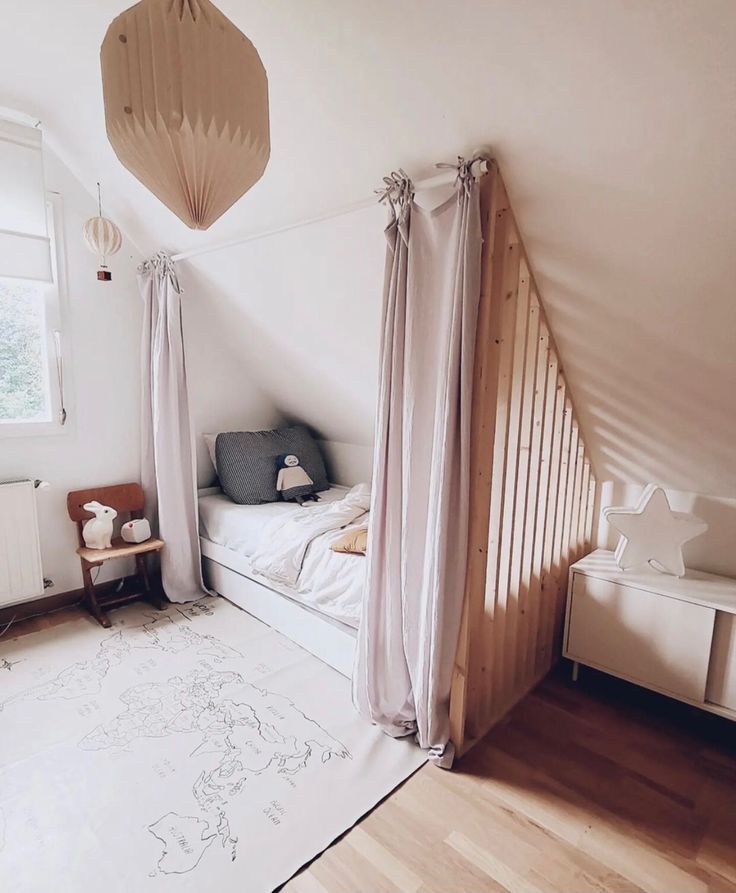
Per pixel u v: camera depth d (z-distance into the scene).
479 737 1.99
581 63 1.18
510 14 1.16
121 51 0.85
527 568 2.19
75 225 2.83
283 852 1.49
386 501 1.93
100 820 1.59
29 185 2.44
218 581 3.21
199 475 3.52
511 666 2.19
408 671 1.98
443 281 1.71
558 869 1.47
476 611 1.87
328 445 3.87
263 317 2.87
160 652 2.54
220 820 1.60
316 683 2.30
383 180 1.71
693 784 1.80
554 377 2.11
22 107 2.24
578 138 1.33
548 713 2.18
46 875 1.41
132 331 3.13
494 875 1.45
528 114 1.34
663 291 1.59
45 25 1.78
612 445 2.42
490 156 1.51
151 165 0.93
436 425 1.76
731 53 1.03
